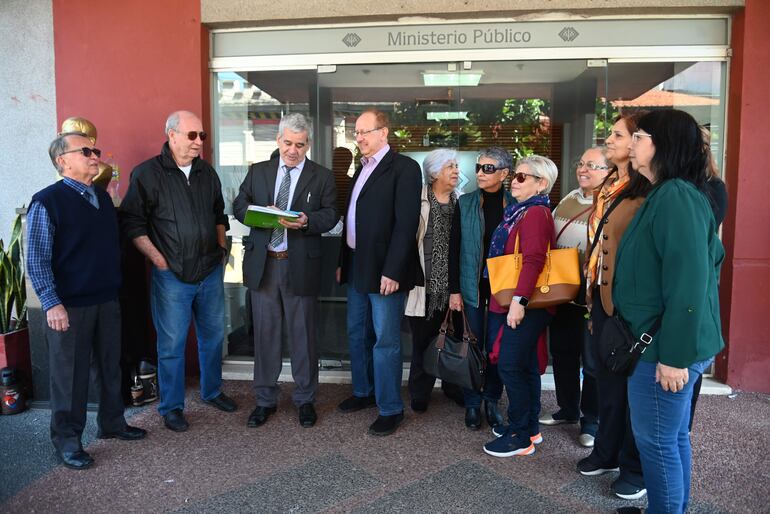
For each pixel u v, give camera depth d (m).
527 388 3.11
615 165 2.77
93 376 3.79
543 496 2.74
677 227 2.01
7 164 4.50
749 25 3.91
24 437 3.43
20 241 4.00
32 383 3.97
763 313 4.05
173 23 4.27
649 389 2.17
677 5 3.97
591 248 2.70
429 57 4.31
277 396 3.84
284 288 3.54
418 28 4.30
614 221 2.51
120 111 4.35
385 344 3.40
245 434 3.46
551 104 4.36
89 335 3.13
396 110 4.47
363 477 2.93
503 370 3.07
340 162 4.55
